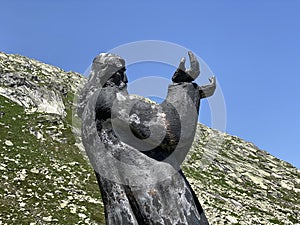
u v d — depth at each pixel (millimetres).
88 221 36469
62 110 63219
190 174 60188
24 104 60906
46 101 63750
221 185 60688
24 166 44688
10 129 52438
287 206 60406
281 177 73062
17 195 38375
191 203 6297
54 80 74562
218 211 48875
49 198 39250
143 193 6234
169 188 6234
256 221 49438
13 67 74438
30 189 40062
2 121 53875
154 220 6160
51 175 44219
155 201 6191
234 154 78062
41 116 57938
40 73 75938
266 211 55000
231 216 48125
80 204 39562
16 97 61719
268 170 75000
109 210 6516
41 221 34844
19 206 36500
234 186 62156
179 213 6180
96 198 41844
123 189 6426
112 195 6469
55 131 54719
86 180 45469
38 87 66875
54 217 35875
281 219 53094
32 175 43125
